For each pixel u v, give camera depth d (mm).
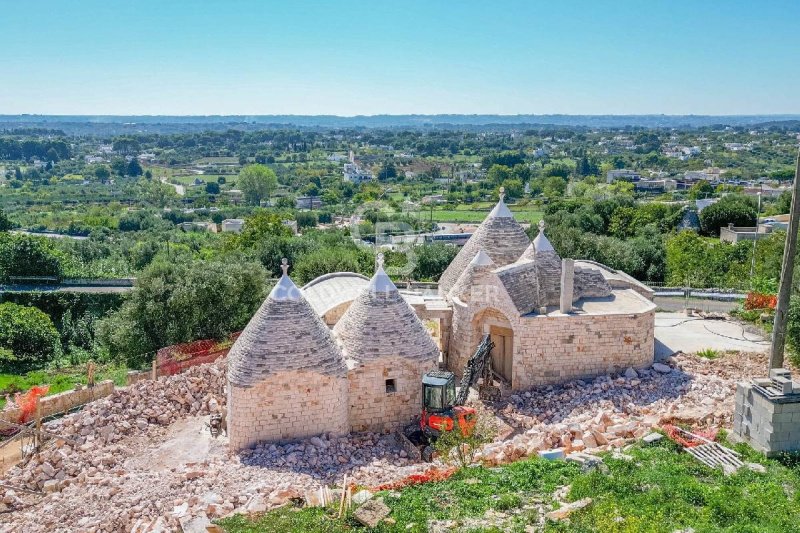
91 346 61750
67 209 183500
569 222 92625
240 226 141500
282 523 20500
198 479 24875
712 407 28344
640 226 98875
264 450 27484
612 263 73062
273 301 28609
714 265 73812
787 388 23078
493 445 26281
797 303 35281
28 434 30250
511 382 34531
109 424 30406
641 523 18500
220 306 51875
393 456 28125
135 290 52625
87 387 37844
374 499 21156
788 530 18344
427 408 28656
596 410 30156
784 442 23156
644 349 34656
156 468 27297
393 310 30578
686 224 108375
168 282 53094
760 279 55906
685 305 55188
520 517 19672
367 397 30234
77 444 29344
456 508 20625
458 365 36344
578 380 34000
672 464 22531
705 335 40906
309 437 28547
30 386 48500
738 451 23625
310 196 184500
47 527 22141
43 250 79812
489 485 21859
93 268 87125
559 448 25047
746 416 24312
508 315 33938
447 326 37656
